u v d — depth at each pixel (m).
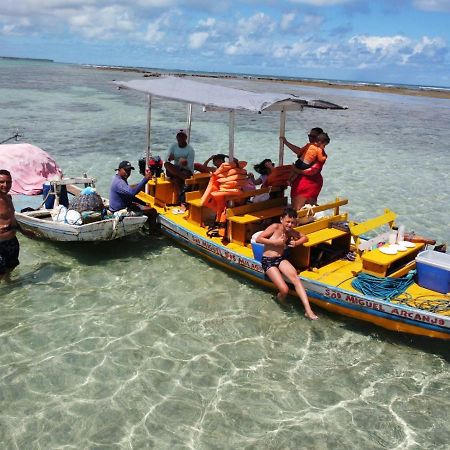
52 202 9.88
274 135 24.17
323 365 5.95
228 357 6.03
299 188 8.82
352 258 7.60
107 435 4.75
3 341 6.13
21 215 8.98
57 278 7.88
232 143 8.26
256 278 7.62
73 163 15.77
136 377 5.59
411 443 4.78
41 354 5.92
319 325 6.75
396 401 5.37
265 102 7.43
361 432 4.90
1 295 7.26
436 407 5.29
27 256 8.60
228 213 8.00
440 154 20.72
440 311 5.88
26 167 12.10
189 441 4.72
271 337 6.48
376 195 13.86
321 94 55.34
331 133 25.81
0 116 25.38
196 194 9.02
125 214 8.73
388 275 6.63
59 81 58.62
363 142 23.23
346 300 6.46
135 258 8.73
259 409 5.18
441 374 5.84
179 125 25.83
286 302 7.30
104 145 19.08
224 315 6.96
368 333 6.57
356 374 5.80
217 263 8.35
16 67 109.81
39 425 4.84
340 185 14.84
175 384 5.51
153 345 6.20
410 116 36.31
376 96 59.22
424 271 6.48
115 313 6.90
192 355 6.04
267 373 5.76
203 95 8.57
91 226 8.26
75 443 4.64
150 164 10.62
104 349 6.07
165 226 9.26
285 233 6.85
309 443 4.74
